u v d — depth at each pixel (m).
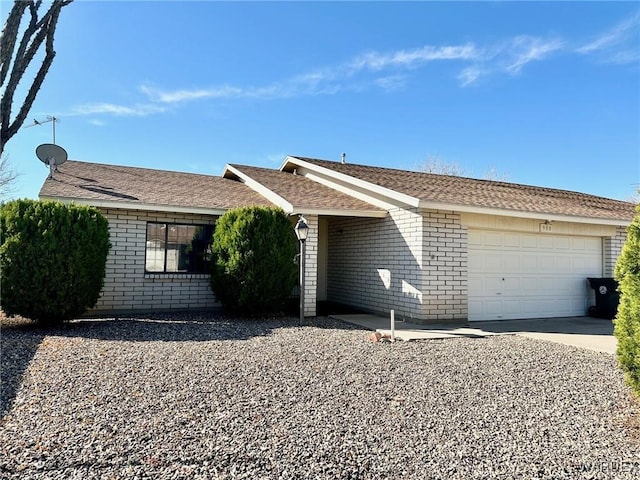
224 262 9.95
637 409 4.40
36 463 3.02
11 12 1.89
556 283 11.48
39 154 12.10
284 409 4.18
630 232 4.23
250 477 2.90
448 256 9.95
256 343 7.18
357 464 3.13
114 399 4.34
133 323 8.91
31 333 7.69
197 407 4.17
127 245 10.32
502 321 10.52
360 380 5.21
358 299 12.08
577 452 3.40
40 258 7.95
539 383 5.29
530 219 11.05
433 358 6.46
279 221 10.13
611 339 8.26
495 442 3.56
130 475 2.88
